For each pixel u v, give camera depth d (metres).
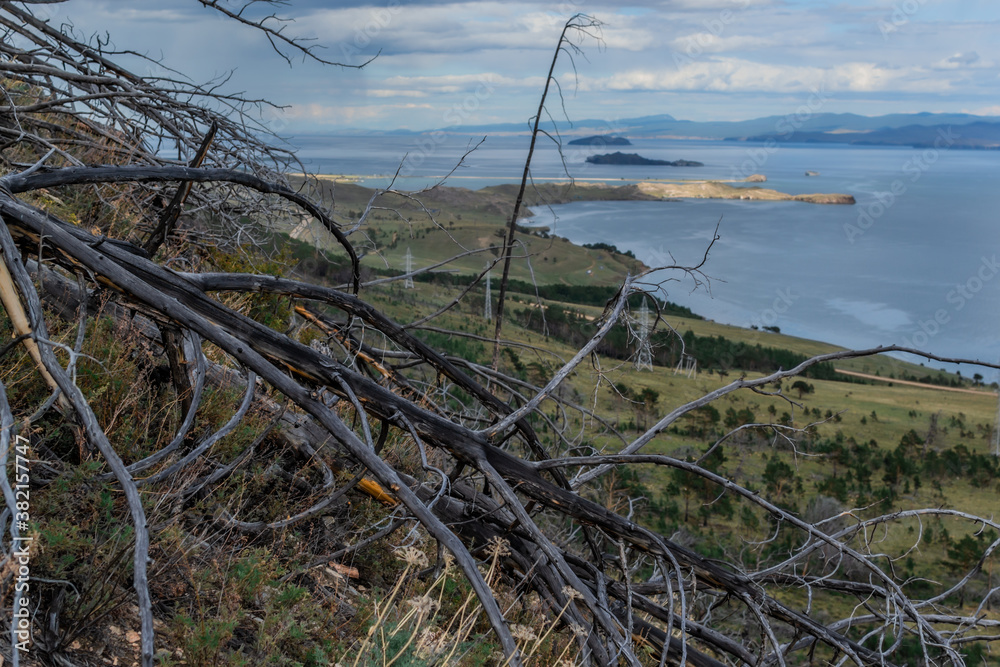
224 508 2.67
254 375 2.64
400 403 2.45
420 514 2.03
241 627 2.24
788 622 2.91
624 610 3.12
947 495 51.94
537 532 2.44
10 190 2.07
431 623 2.34
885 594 3.09
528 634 2.27
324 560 2.79
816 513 28.56
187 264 4.65
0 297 1.84
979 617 3.33
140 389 2.90
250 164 4.81
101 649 1.89
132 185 4.68
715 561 3.15
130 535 2.02
